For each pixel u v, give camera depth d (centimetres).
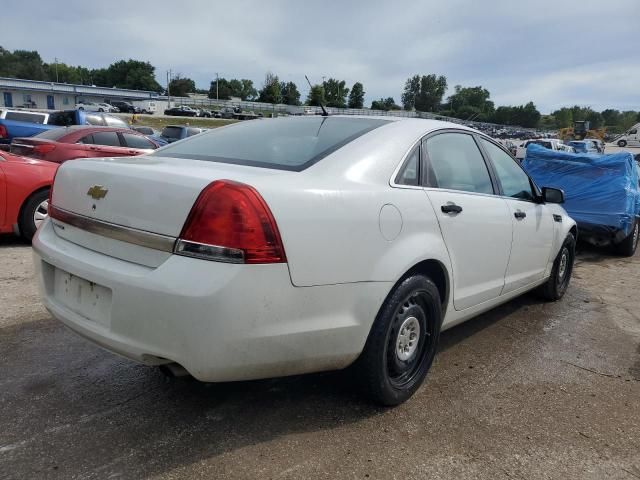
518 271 398
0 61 12850
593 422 287
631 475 243
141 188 227
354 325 248
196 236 209
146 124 5019
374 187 264
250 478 226
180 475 225
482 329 425
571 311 484
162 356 213
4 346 341
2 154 609
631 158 775
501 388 322
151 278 211
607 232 727
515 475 238
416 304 289
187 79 12412
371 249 252
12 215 593
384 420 277
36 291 447
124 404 279
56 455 234
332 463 239
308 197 233
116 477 222
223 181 215
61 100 8256
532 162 794
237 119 6556
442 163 321
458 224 309
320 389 302
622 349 397
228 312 207
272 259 215
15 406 272
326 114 354
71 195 261
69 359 328
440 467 241
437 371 341
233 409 279
